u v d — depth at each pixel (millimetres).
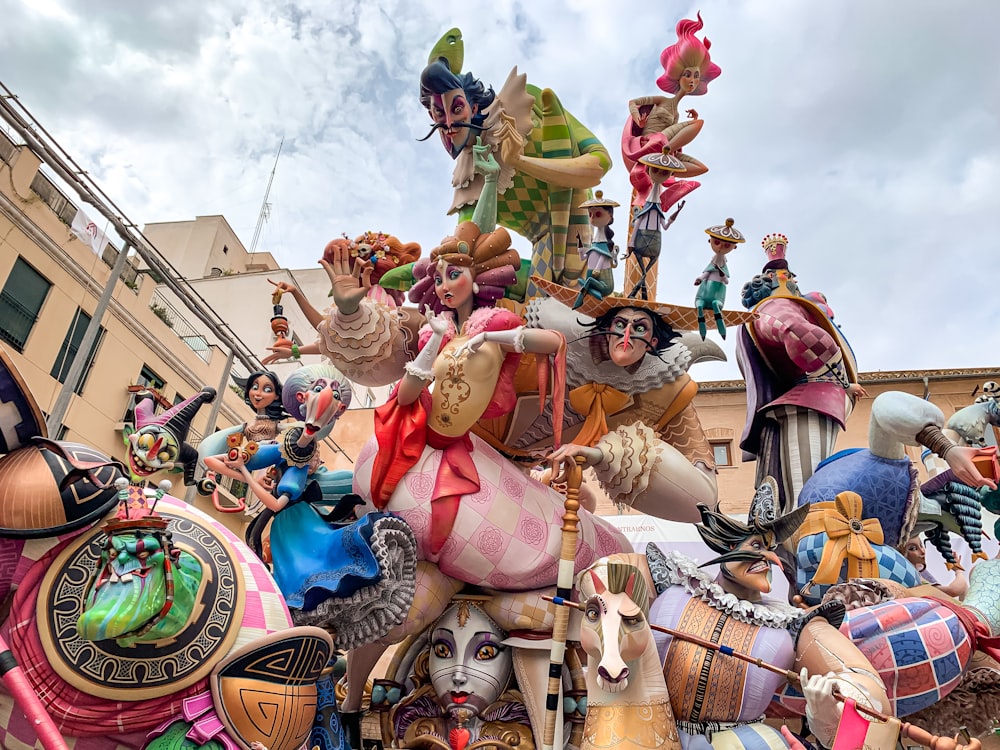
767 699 4062
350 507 4703
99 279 14148
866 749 3354
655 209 5516
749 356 6223
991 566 4875
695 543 9117
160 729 3400
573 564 4699
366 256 5695
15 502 3330
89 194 7496
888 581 4797
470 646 4824
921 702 4281
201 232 20438
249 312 17812
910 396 5273
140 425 3912
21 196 12773
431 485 4816
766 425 6102
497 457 5207
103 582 3219
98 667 3287
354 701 4992
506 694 4922
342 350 5625
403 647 5082
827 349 5855
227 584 3713
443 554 4801
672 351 5410
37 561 3350
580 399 5328
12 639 3193
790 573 5473
